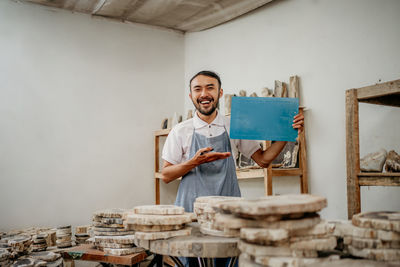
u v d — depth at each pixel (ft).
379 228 3.55
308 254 3.43
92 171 12.50
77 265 11.74
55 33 12.13
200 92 6.86
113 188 12.86
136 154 13.44
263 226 3.46
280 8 10.86
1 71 11.17
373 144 8.17
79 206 12.17
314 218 3.58
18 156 11.27
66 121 12.14
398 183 5.70
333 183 9.15
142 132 13.65
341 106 9.01
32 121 11.56
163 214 4.79
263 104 6.22
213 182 6.76
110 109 13.03
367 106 8.31
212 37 13.62
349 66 8.87
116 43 13.32
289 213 3.46
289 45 10.52
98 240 6.69
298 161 9.77
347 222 4.25
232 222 3.62
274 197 4.03
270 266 3.31
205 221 4.81
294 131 6.19
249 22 12.01
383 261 3.47
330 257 3.58
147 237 4.53
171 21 13.58
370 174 6.10
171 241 4.35
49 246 9.37
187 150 7.36
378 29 8.25
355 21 8.76
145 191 13.55
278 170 9.29
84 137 12.43
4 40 11.28
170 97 14.44
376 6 8.30
